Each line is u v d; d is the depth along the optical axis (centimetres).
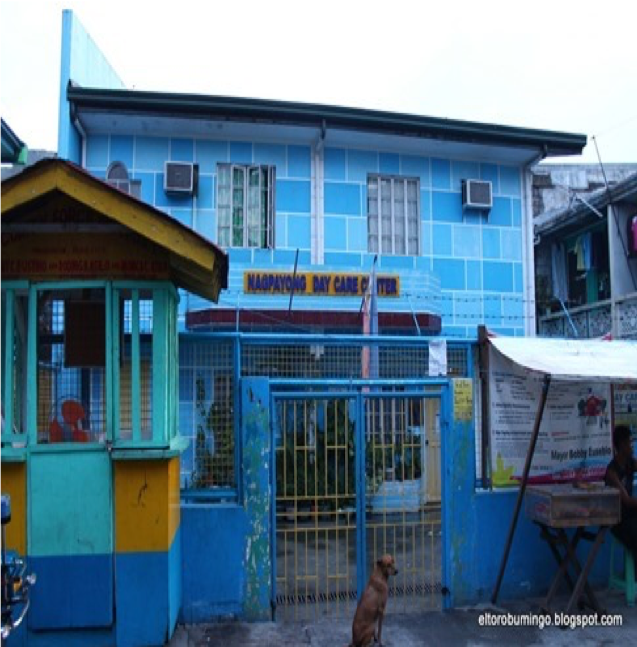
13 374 493
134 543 483
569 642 512
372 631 479
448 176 1262
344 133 1162
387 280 1153
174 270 533
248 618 546
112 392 490
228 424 570
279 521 580
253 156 1177
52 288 495
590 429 643
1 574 392
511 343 614
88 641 480
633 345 649
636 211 1355
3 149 743
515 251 1281
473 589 593
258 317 1091
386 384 586
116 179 1132
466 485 598
